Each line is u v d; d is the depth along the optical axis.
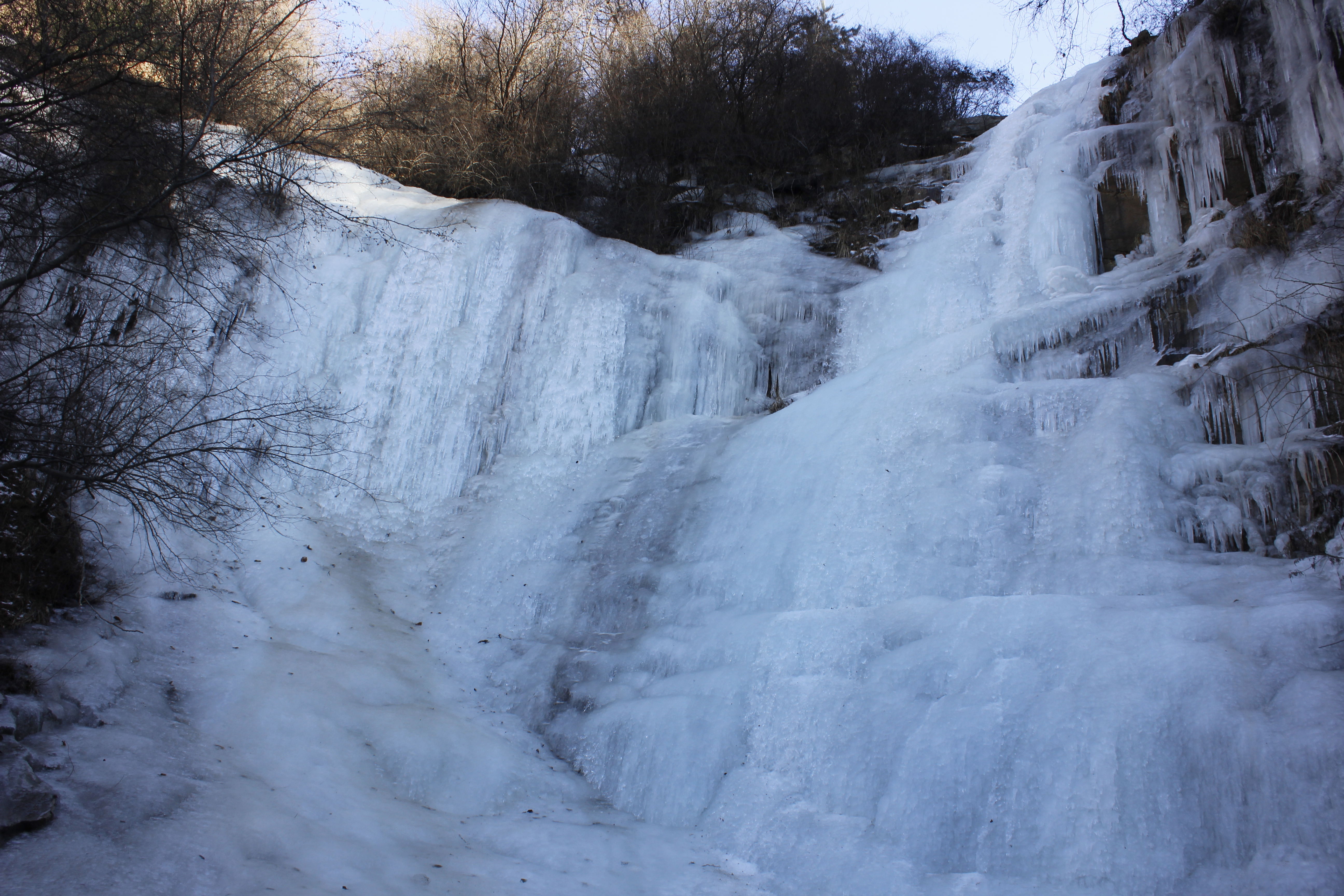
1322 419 8.38
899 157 18.89
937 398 9.90
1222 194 11.20
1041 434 9.46
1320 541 7.57
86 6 7.36
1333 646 5.88
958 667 6.87
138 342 8.40
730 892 6.05
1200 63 11.73
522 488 12.08
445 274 13.27
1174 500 8.15
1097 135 12.77
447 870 5.95
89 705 6.61
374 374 12.66
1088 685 6.21
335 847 5.88
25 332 7.00
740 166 18.50
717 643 8.45
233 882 5.20
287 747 7.23
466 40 18.94
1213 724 5.55
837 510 9.38
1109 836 5.47
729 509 10.55
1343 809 4.96
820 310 13.90
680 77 18.73
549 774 7.81
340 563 10.85
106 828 5.29
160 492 8.28
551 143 17.61
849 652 7.57
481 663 9.65
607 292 13.33
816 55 20.00
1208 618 6.38
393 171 17.06
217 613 9.09
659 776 7.46
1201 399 9.15
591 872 6.19
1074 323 10.55
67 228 7.36
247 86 10.40
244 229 11.08
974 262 12.97
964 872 5.77
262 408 10.19
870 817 6.38
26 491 7.55
